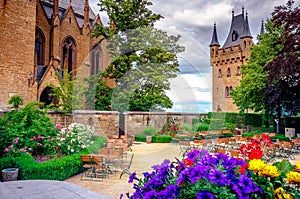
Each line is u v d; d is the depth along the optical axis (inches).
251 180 76.7
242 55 1443.2
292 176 85.0
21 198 184.5
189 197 76.1
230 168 82.8
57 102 888.9
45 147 315.9
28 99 852.0
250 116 1015.0
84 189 211.6
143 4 600.1
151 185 85.9
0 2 806.5
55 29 1101.7
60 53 1143.0
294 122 790.5
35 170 247.0
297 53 592.4
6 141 282.8
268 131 852.0
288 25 633.6
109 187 247.0
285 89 625.9
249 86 749.3
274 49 749.3
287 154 442.9
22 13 872.3
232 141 484.1
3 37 814.5
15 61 846.5
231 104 1425.9
